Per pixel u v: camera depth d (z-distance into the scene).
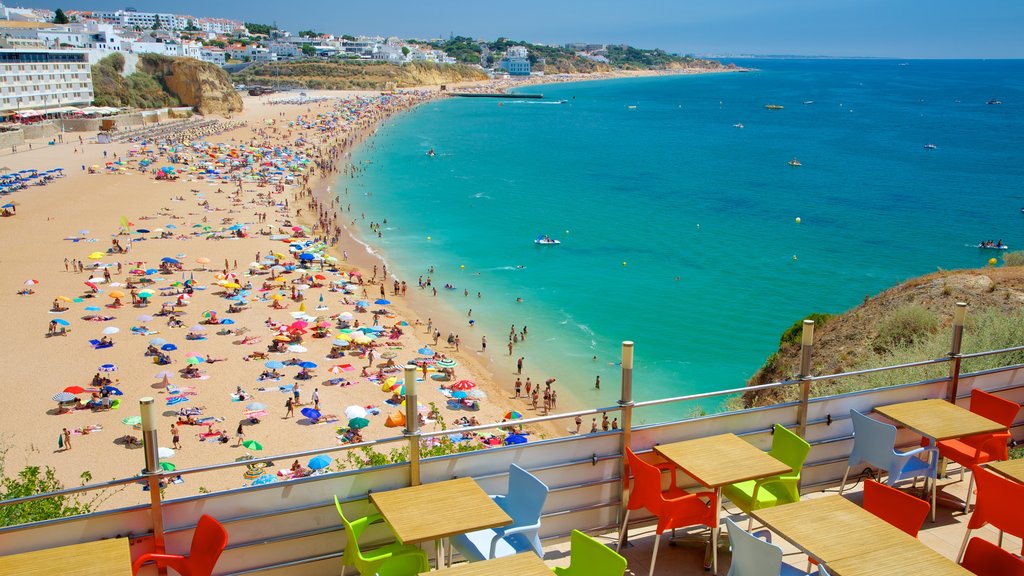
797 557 8.09
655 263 65.94
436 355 44.28
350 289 54.84
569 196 95.44
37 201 77.62
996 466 8.16
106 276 54.12
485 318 52.00
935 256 67.88
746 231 77.62
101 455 31.14
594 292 57.84
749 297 57.03
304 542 7.23
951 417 9.30
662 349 47.06
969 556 6.95
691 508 7.74
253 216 75.94
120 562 6.08
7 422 33.66
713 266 65.19
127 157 104.00
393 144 138.62
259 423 34.72
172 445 32.34
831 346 26.44
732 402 31.30
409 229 76.12
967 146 147.38
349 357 43.16
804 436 9.32
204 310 49.16
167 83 160.50
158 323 46.50
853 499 9.34
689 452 8.21
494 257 67.00
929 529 8.84
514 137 156.38
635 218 83.31
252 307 50.19
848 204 91.50
